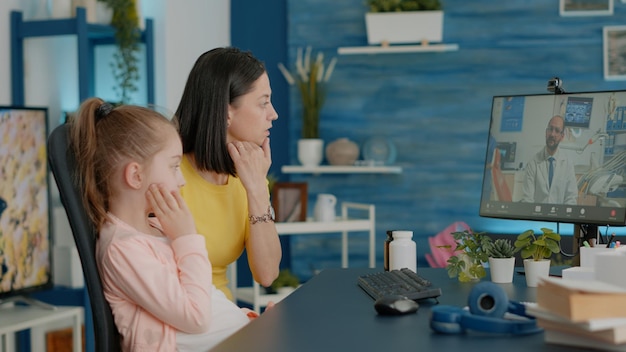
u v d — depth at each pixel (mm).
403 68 5035
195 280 1741
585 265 1899
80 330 3271
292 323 1561
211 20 4879
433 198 5023
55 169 1722
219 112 2182
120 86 3992
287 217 4348
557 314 1312
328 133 5117
